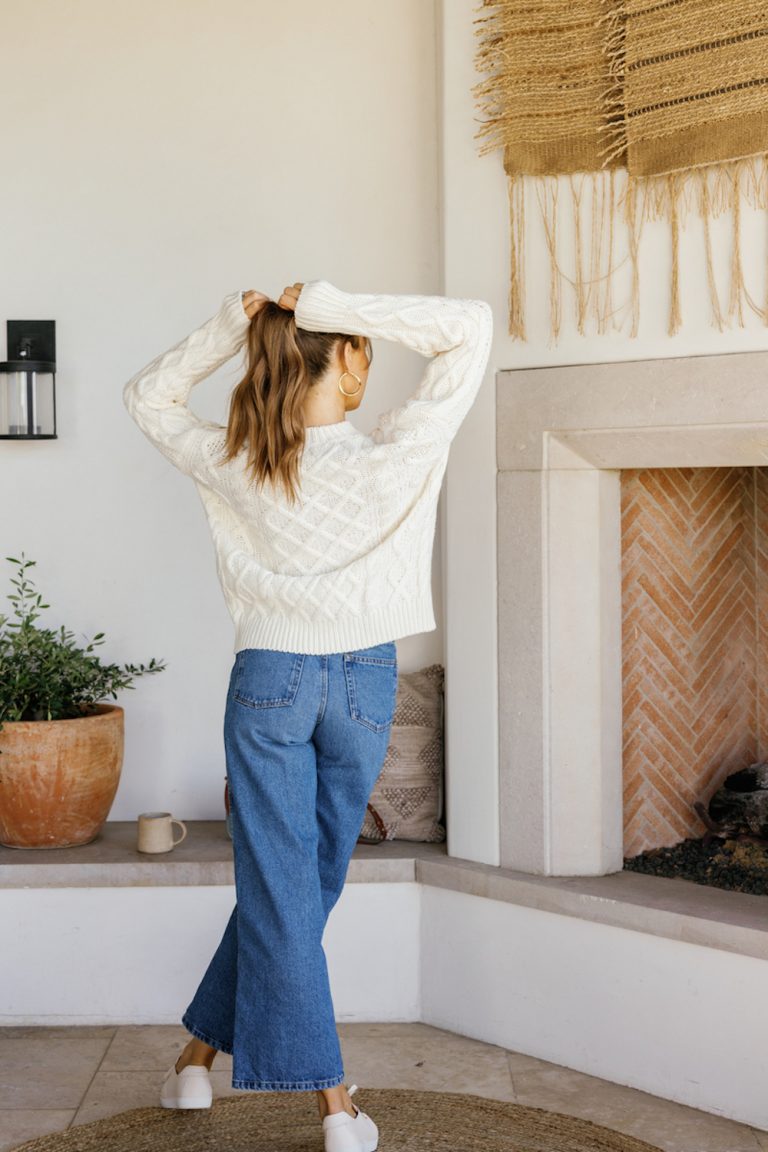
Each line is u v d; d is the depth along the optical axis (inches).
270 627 90.0
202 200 133.5
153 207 133.7
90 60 133.2
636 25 103.9
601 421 108.5
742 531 131.7
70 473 135.4
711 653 129.2
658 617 124.4
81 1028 118.6
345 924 119.2
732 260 101.1
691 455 105.7
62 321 134.5
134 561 135.7
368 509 88.0
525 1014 112.0
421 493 89.5
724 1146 94.8
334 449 88.6
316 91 132.3
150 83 133.1
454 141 116.6
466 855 118.5
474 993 115.5
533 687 113.9
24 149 133.8
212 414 134.6
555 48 108.8
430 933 118.6
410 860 118.6
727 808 124.5
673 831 126.1
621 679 120.8
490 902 114.2
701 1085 101.1
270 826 89.4
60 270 134.3
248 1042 89.0
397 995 119.6
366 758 91.1
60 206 134.0
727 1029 99.5
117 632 136.1
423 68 130.7
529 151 110.3
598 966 107.3
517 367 114.0
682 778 127.0
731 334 101.5
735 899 106.0
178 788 136.3
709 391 102.3
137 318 134.4
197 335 93.2
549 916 110.3
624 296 107.2
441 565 133.0
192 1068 98.0
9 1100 102.5
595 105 107.4
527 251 112.3
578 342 109.9
